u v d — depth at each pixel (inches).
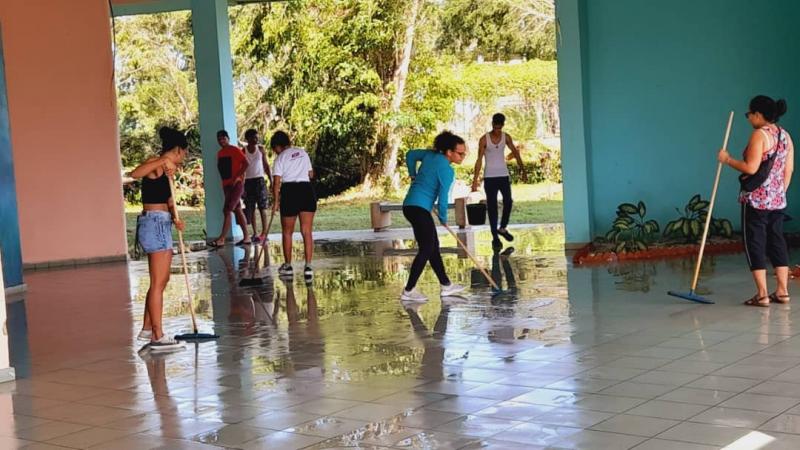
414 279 340.2
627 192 465.4
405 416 197.2
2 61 445.7
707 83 449.7
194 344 287.6
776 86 439.8
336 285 391.9
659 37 454.3
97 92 557.3
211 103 620.1
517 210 778.8
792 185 439.2
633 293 325.1
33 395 237.5
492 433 182.1
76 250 557.9
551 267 402.9
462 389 215.6
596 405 195.9
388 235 614.5
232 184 586.9
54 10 551.2
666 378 213.3
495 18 967.6
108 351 287.7
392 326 295.6
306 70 952.3
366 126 949.8
